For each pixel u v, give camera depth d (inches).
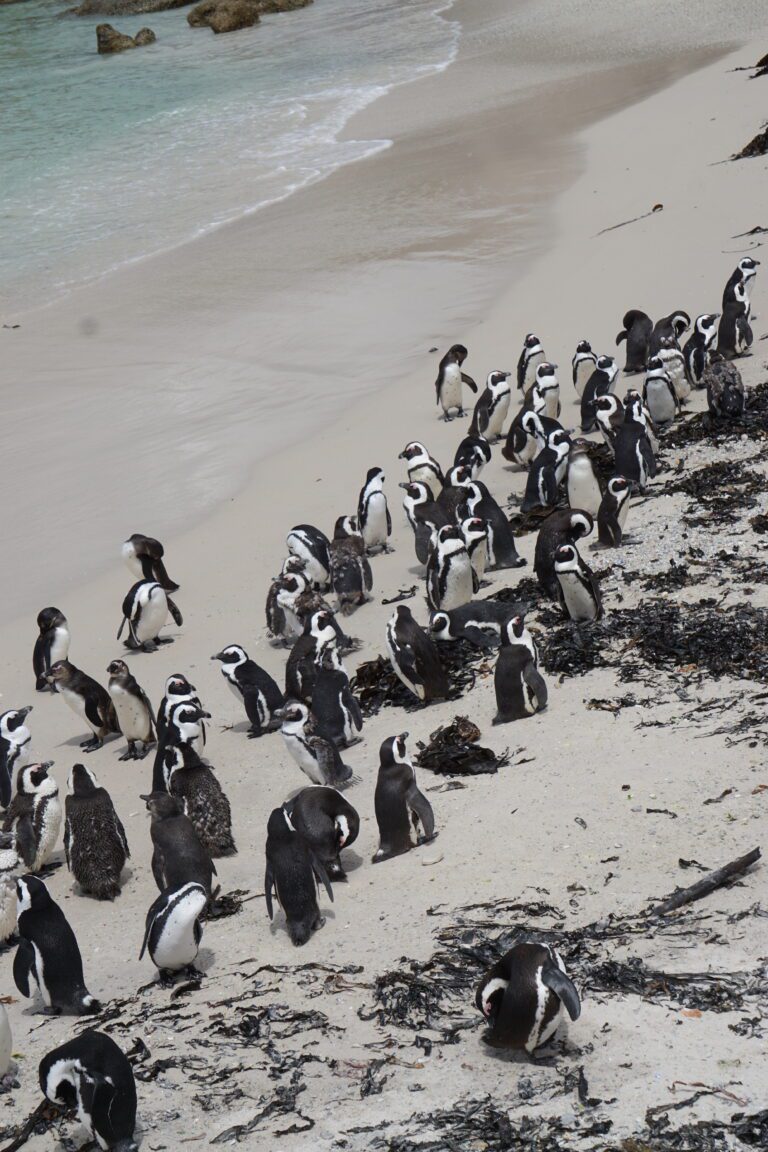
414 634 530.6
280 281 1186.6
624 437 690.2
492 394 814.5
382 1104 285.0
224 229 1362.0
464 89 1865.2
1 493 855.7
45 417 964.6
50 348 1094.4
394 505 780.6
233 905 412.8
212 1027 335.0
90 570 757.3
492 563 652.7
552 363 908.0
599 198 1252.5
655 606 554.3
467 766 461.4
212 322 1114.1
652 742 448.1
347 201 1397.6
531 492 713.6
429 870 397.4
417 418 880.3
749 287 950.4
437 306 1074.7
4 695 649.6
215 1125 290.7
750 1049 278.4
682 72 1704.0
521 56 2030.0
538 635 555.2
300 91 2004.2
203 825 454.6
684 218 1123.9
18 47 2768.2
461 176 1417.3
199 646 651.5
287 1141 278.2
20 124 1946.4
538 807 420.2
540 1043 290.7
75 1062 285.4
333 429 885.8
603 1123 261.9
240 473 844.0
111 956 402.9
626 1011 299.1
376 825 446.0
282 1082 303.1
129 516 808.3
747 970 306.7
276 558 725.9
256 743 550.3
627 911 344.8
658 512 653.9
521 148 1485.0
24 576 755.4
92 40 2778.1
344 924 378.6
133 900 445.7
